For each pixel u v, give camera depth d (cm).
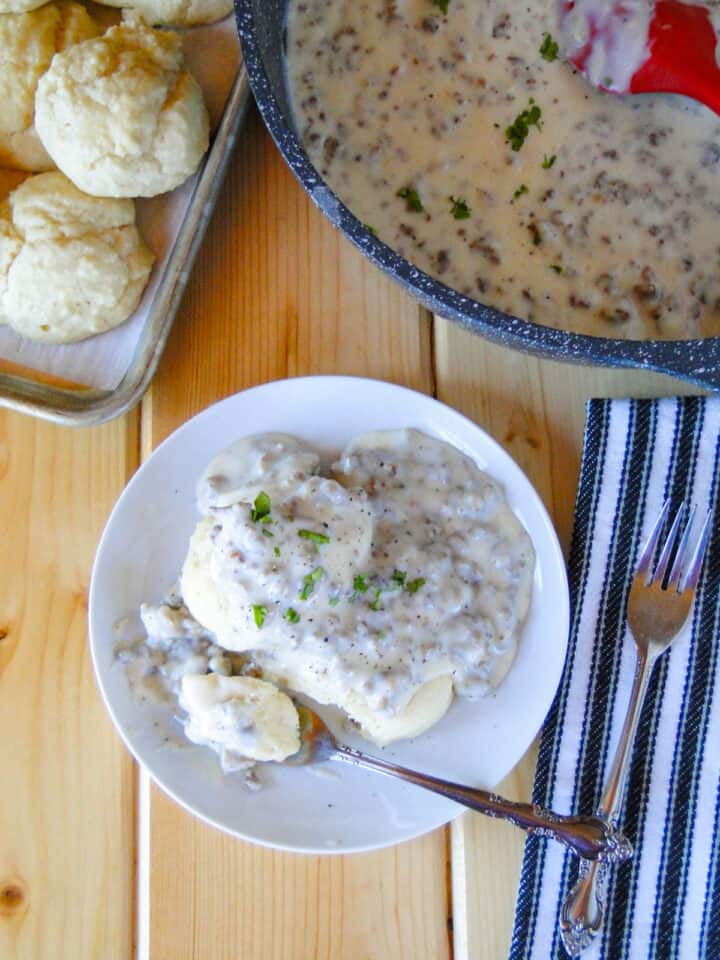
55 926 50
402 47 50
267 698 47
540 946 48
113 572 49
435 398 53
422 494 49
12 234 50
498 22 49
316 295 53
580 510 51
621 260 48
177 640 49
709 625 50
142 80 48
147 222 52
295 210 54
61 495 52
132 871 51
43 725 51
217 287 53
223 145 51
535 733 48
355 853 50
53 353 51
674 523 49
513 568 49
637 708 48
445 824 50
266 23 47
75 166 49
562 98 49
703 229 48
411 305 53
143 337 51
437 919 50
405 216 48
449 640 48
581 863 48
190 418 51
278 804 48
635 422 50
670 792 49
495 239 48
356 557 46
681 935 49
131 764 51
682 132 49
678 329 47
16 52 50
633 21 48
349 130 49
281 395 50
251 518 45
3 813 51
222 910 50
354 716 48
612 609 50
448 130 49
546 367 53
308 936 50
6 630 51
